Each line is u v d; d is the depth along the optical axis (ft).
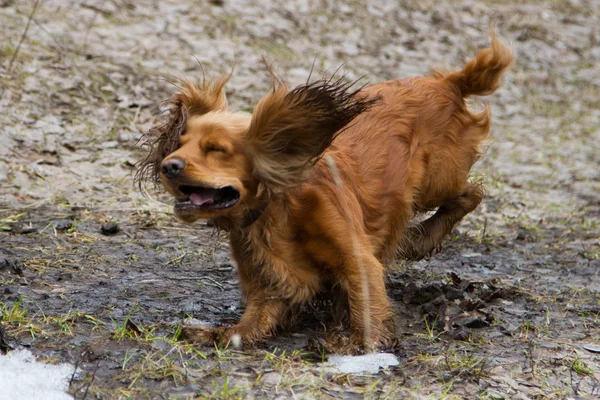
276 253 26.30
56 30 58.54
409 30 77.46
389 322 26.84
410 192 30.60
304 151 25.45
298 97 24.93
